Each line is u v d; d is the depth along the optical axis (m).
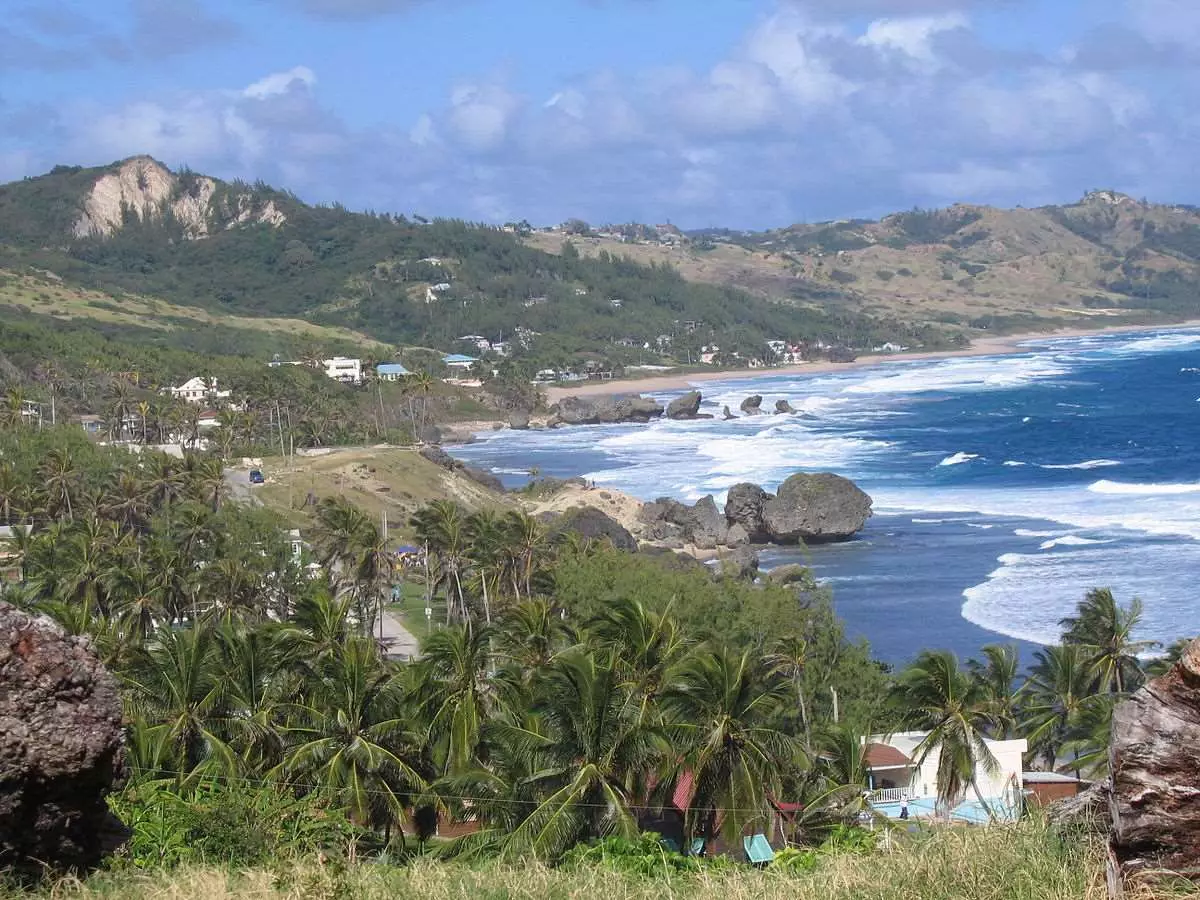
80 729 11.62
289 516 105.81
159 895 12.27
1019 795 18.42
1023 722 46.59
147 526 94.38
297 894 12.64
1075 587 79.50
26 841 11.75
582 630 44.91
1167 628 66.81
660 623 37.62
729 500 110.94
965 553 95.12
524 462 167.62
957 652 67.81
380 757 30.67
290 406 170.50
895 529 107.81
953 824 14.35
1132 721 9.80
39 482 94.00
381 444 169.38
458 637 37.34
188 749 31.64
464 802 30.27
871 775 37.88
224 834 16.89
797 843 29.36
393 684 33.03
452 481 133.12
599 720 27.75
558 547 78.25
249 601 67.94
